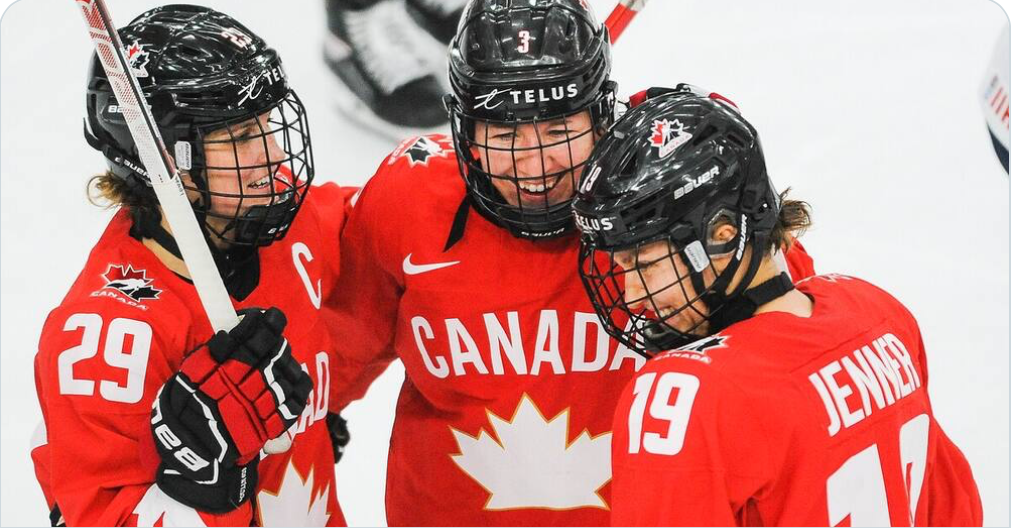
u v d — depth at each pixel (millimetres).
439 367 9086
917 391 7379
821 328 7039
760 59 18609
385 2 17500
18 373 13570
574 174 8156
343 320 10078
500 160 8156
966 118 17484
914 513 7359
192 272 7246
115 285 7871
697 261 6957
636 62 18375
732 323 7254
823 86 18156
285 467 8617
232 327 7422
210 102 7609
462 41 8242
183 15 7973
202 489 7449
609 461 8992
